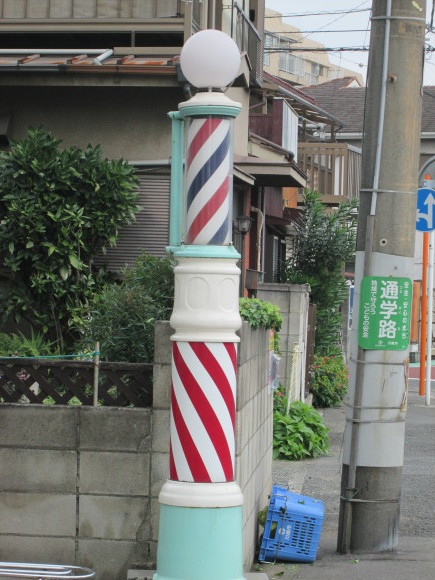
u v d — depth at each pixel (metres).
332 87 42.12
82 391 6.05
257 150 16.78
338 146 21.98
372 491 7.41
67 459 5.98
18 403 6.02
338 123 24.91
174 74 10.93
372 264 7.35
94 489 5.97
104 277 10.99
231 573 4.70
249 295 14.69
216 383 4.70
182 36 12.48
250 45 15.63
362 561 7.21
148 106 11.57
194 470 4.68
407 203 7.36
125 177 10.52
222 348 4.72
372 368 7.39
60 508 5.99
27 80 11.21
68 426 5.98
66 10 12.53
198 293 4.73
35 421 5.99
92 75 11.09
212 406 4.68
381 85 7.36
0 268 10.61
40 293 10.30
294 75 65.94
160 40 12.68
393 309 7.35
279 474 10.55
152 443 5.93
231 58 4.88
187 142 4.91
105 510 5.96
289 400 11.84
